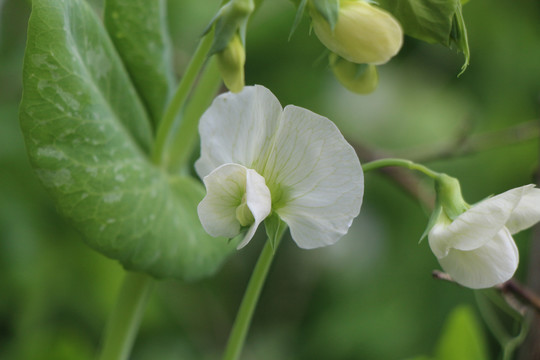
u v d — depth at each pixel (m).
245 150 0.38
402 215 0.60
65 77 0.39
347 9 0.38
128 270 0.41
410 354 0.55
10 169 0.56
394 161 0.39
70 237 0.57
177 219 0.42
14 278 0.54
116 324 0.42
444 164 0.60
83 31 0.40
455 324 0.45
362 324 0.57
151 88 0.43
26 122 0.39
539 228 0.45
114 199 0.40
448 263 0.38
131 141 0.42
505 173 0.60
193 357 0.58
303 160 0.37
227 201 0.37
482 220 0.38
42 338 0.50
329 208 0.37
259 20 0.60
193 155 0.55
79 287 0.57
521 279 0.57
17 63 0.59
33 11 0.39
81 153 0.40
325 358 0.57
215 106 0.38
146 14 0.42
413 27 0.39
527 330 0.44
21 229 0.55
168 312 0.59
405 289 0.58
